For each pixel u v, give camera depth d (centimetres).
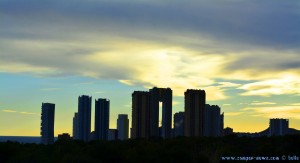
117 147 8712
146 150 8931
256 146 9456
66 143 9644
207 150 9512
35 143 9662
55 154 8338
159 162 8438
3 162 8025
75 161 7788
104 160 8250
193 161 8806
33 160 7919
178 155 8806
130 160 8306
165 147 9525
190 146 9706
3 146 8300
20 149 8438
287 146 9306
